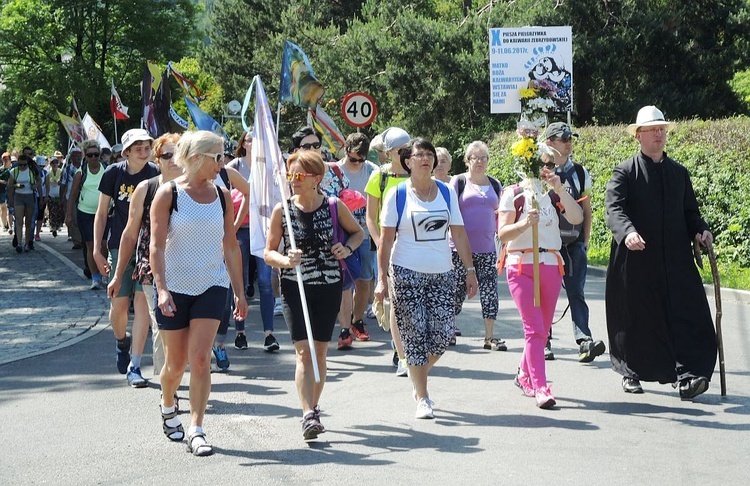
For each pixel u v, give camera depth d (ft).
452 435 25.16
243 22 171.63
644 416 26.91
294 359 36.06
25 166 82.53
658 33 113.70
